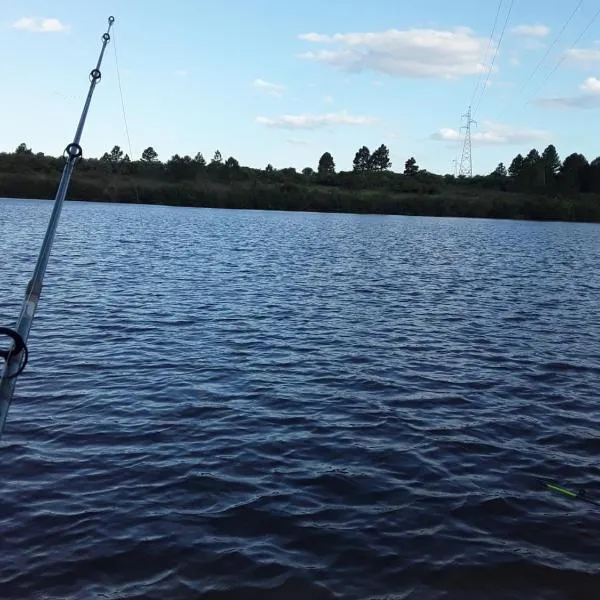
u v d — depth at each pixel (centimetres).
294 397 1132
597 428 1038
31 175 11450
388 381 1249
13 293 1977
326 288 2441
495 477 845
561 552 673
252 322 1739
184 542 663
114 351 1386
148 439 923
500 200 12369
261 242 4619
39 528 679
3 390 389
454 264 3588
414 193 14575
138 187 11612
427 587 607
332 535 687
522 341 1630
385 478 829
